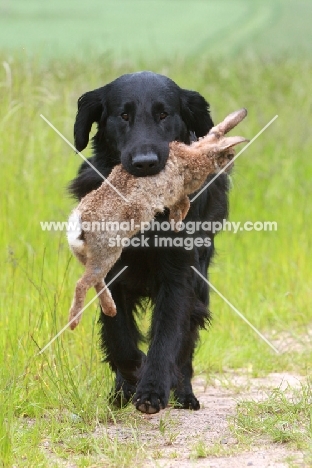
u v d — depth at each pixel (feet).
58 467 21.26
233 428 24.43
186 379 28.58
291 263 44.01
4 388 26.12
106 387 27.89
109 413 26.25
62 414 25.58
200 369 33.35
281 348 36.19
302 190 51.13
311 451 21.50
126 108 26.68
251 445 22.89
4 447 21.90
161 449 23.00
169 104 26.91
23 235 40.09
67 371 27.30
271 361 34.32
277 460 21.61
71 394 26.17
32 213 41.98
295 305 41.42
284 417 24.59
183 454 22.47
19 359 28.55
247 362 34.68
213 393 30.32
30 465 21.33
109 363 27.78
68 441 23.24
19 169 43.75
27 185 43.47
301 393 27.99
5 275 35.29
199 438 23.90
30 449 22.48
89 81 52.21
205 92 60.64
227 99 59.47
